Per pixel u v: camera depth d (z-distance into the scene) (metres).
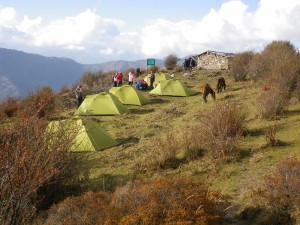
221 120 11.55
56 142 8.89
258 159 9.41
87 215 5.84
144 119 18.86
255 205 6.67
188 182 6.93
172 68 45.50
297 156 8.88
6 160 6.12
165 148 11.07
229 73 31.59
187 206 5.92
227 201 7.17
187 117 17.19
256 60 24.83
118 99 22.11
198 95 25.39
